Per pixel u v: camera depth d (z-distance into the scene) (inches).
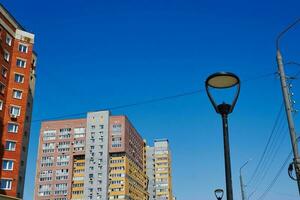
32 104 2817.4
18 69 2600.9
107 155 5531.5
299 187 706.8
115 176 5487.2
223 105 518.3
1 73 2486.5
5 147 2389.3
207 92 526.9
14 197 2311.8
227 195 476.1
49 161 5620.1
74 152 5610.2
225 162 494.0
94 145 5585.6
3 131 2413.9
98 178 5447.8
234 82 517.0
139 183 6067.9
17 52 2630.4
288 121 741.9
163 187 6633.9
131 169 5738.2
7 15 2603.3
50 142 5708.7
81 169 5556.1
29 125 2733.8
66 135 5698.8
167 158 6776.6
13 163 2383.1
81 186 5472.4
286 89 759.1
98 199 5364.2
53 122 5787.4
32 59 2910.9
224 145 503.2
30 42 2711.6
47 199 5462.6
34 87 2886.3
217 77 513.0
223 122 515.2
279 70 773.3
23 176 2556.6
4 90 2493.8
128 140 5757.9
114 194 5408.5
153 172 6722.4
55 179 5531.5
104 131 5629.9
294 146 723.4
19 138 2456.9
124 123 5674.2
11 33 2625.5
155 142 6884.8
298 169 709.9
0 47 2503.7
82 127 5703.7
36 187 5541.3
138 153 6210.6
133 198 5679.1
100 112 5713.6
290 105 749.3
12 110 2496.3
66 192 5447.8
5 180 2326.5
